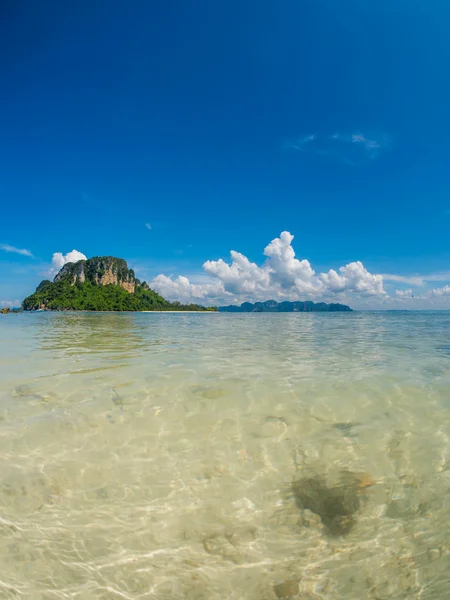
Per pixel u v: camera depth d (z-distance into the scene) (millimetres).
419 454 3670
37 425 4289
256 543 2572
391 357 9008
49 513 2820
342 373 6984
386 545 2549
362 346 11477
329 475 3326
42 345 12211
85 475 3299
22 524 2707
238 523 2748
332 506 2920
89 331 20297
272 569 2375
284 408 4910
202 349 10891
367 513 2844
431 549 2514
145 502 2955
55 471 3346
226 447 3822
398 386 5953
